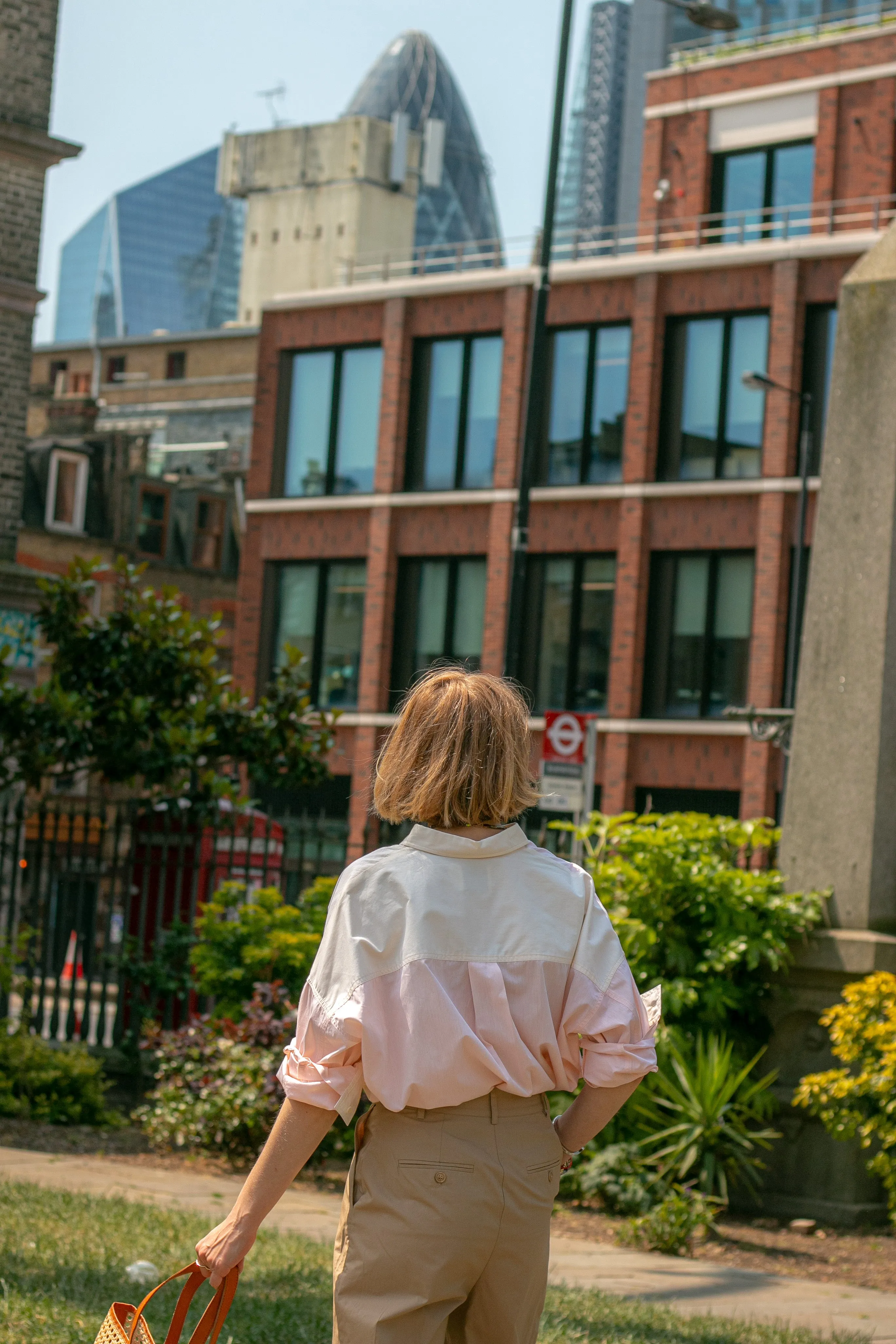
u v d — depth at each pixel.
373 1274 2.67
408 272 69.38
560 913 2.83
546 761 14.88
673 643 32.78
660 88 37.34
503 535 34.22
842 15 36.50
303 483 37.50
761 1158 9.66
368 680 35.56
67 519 48.47
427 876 2.79
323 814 12.20
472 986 2.73
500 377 34.91
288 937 10.82
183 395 60.12
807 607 10.17
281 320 37.78
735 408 32.38
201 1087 10.15
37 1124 10.68
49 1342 4.78
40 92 18.22
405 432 35.91
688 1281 7.20
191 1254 6.42
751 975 9.87
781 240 32.59
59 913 12.46
